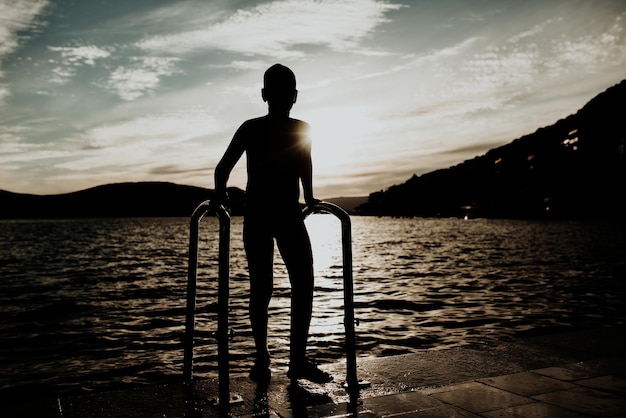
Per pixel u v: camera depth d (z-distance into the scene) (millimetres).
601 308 11352
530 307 11688
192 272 2783
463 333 8820
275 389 2750
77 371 6934
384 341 8203
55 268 27906
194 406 2486
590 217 172750
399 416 2336
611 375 2896
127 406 2482
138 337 9164
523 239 59031
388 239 63531
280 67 2955
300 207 3004
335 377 2963
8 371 6980
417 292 15062
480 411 2377
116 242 62938
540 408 2408
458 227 119625
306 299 2924
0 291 17625
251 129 2910
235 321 10328
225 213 2605
